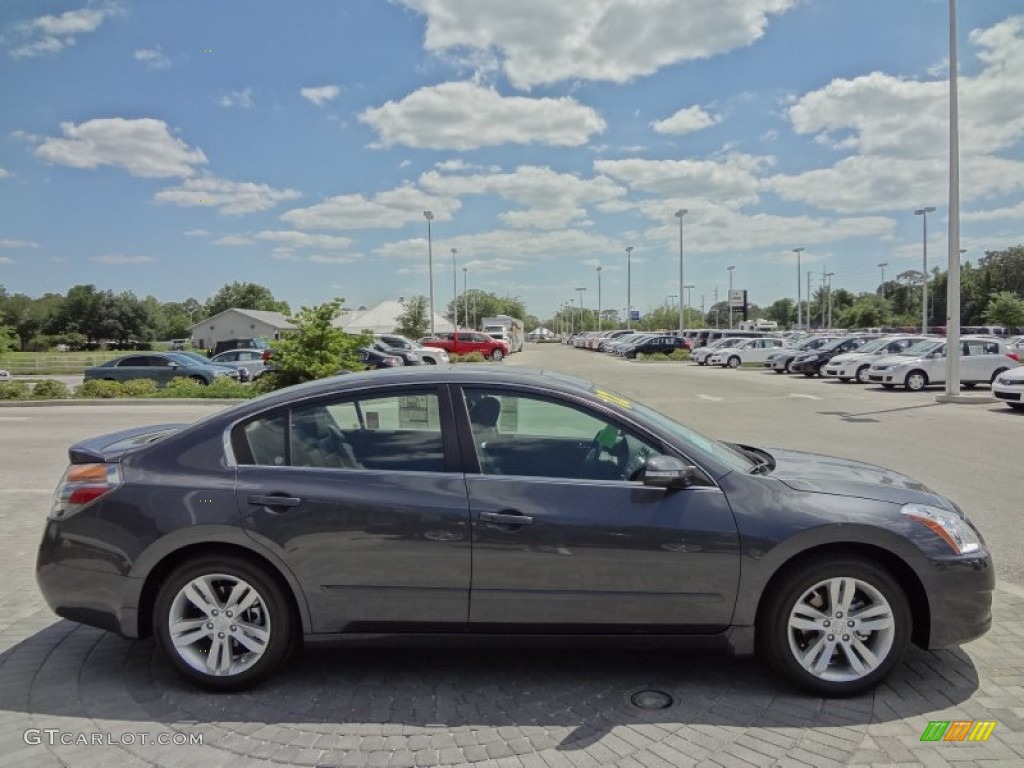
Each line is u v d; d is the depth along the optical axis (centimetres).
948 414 1614
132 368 2544
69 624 457
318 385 392
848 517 349
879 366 2317
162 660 406
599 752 312
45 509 761
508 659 406
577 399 377
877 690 365
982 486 841
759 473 383
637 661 402
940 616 354
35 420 1645
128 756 312
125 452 385
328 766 304
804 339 4050
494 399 380
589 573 352
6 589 520
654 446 371
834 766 300
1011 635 429
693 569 350
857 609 358
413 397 380
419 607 359
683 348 4744
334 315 2033
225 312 9131
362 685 376
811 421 1494
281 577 366
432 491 359
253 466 371
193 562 362
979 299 8938
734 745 317
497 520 352
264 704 357
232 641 368
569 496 357
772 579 355
